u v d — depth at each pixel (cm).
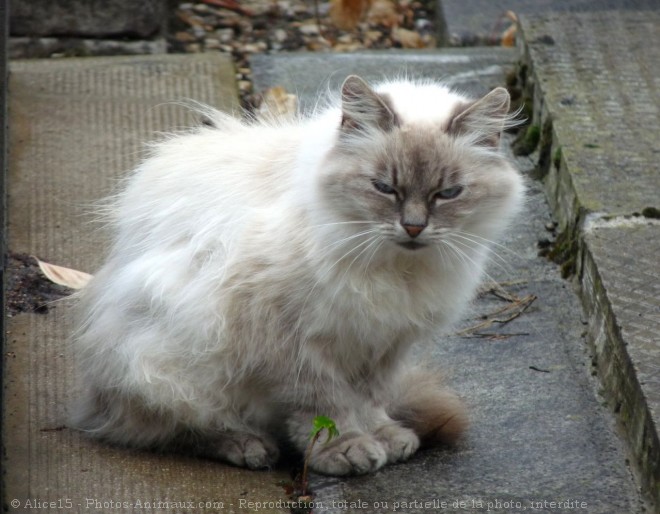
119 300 671
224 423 676
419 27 1293
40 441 684
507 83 1090
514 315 811
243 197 664
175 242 671
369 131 628
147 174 712
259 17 1288
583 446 675
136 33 1186
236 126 737
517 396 726
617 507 619
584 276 805
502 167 655
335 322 631
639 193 837
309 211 628
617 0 1197
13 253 867
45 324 797
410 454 666
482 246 661
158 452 683
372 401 682
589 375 746
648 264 761
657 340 684
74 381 743
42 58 1166
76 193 938
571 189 858
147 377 646
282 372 648
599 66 1010
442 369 752
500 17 1211
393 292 632
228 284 640
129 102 1052
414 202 622
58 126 1016
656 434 613
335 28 1273
